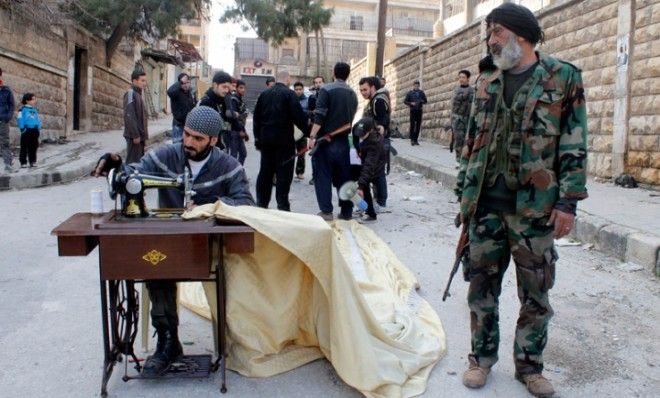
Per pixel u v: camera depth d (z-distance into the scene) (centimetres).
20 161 1228
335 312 347
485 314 358
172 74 4259
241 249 329
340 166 782
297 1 2595
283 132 801
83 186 1133
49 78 1708
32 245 676
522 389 361
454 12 3023
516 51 319
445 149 1730
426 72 2161
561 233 321
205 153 390
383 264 575
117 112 2491
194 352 401
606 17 1063
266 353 372
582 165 318
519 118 325
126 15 2011
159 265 319
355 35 5147
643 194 898
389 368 352
